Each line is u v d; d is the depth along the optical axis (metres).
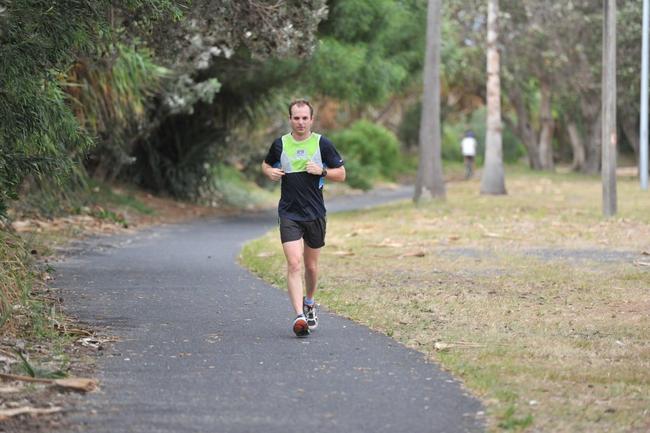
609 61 39.53
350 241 31.05
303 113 15.84
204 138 49.81
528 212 42.12
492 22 56.22
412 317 17.28
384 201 58.75
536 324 16.61
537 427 10.51
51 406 11.16
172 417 10.89
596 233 32.91
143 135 43.88
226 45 25.39
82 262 24.86
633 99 79.56
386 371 13.21
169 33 22.42
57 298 18.69
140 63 33.94
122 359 13.74
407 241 30.97
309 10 22.95
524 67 84.56
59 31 14.70
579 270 23.62
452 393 12.04
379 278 22.45
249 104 49.53
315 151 15.87
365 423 10.77
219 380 12.61
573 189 62.09
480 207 44.94
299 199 15.90
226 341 15.17
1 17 13.40
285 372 13.10
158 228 36.81
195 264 25.14
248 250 28.08
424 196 47.97
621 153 128.50
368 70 45.53
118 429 10.42
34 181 33.66
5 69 14.20
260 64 43.28
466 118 116.12
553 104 108.94
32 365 12.86
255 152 58.88
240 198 54.69
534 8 77.25
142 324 16.42
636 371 12.98
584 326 16.39
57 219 33.69
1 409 10.87
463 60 81.00
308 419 10.90
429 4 46.44
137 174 48.56
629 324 16.56
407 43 49.19
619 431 10.35
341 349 14.63
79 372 12.86
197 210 47.03
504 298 19.42
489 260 25.78
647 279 22.05
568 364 13.39
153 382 12.45
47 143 18.02
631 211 41.75
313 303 16.31
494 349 14.43
